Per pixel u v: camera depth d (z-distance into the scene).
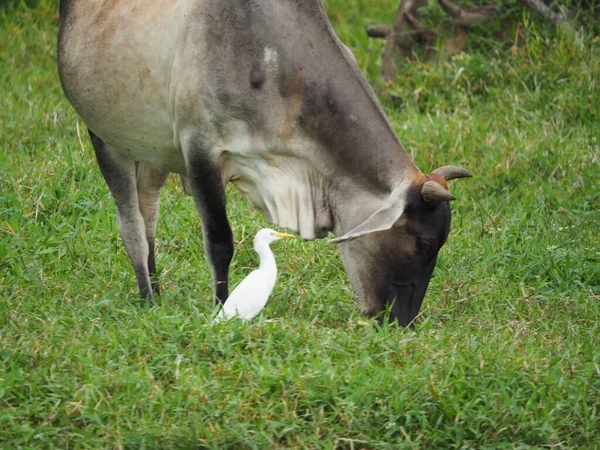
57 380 11.77
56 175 19.25
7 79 25.59
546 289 16.45
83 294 15.04
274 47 13.40
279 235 14.30
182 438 10.91
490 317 14.93
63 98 24.58
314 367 12.05
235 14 13.50
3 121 22.20
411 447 11.13
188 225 18.06
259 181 13.96
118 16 14.52
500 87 24.34
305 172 13.73
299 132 13.50
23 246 16.59
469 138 22.00
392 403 11.59
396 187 13.09
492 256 17.17
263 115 13.45
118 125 14.80
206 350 12.62
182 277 16.17
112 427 11.07
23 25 29.09
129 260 16.59
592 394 12.20
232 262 17.16
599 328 14.72
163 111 14.26
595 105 22.98
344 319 14.42
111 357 12.45
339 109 13.37
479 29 25.62
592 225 18.45
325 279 16.30
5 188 18.64
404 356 12.62
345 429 11.30
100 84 14.68
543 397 12.05
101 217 18.06
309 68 13.40
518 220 18.73
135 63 14.23
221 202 14.03
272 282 14.03
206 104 13.55
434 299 15.58
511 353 12.93
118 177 15.48
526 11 25.28
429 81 24.77
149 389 11.68
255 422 11.39
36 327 13.33
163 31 13.99
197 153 13.84
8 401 11.63
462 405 11.86
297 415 11.60
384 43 29.00
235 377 12.05
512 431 11.50
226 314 13.55
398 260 13.37
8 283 15.18
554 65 24.06
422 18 25.95
